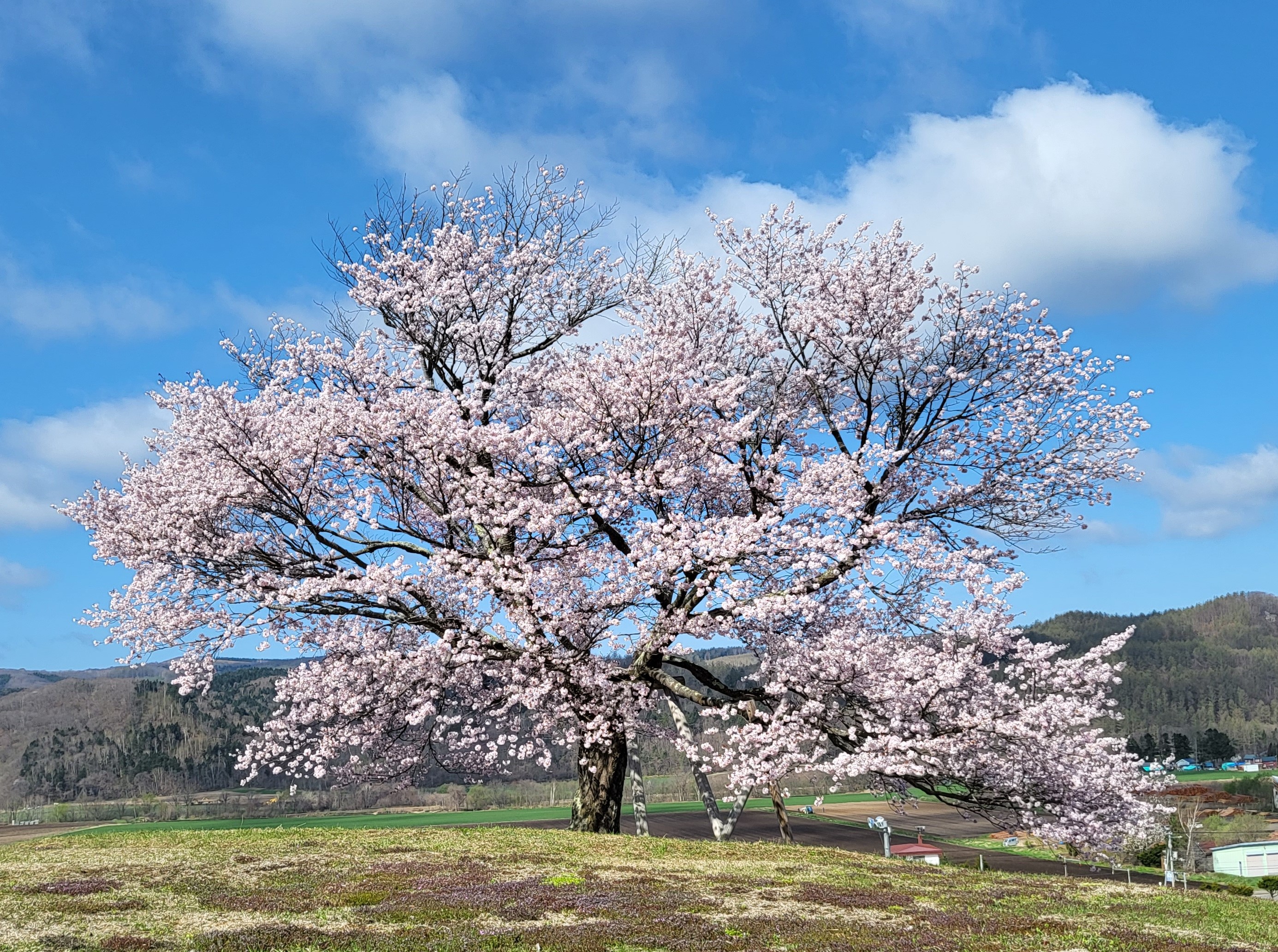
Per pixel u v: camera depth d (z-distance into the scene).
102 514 21.86
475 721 20.97
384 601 18.81
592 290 25.80
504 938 10.71
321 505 20.45
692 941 10.94
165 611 19.55
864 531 18.17
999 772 18.05
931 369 21.11
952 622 17.92
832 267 21.72
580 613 18.70
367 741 20.08
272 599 18.59
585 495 18.77
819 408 22.23
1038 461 21.27
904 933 12.02
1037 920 13.56
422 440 19.28
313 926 11.32
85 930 11.06
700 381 21.08
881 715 17.58
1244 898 17.91
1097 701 18.19
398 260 24.42
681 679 20.91
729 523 18.72
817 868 18.09
